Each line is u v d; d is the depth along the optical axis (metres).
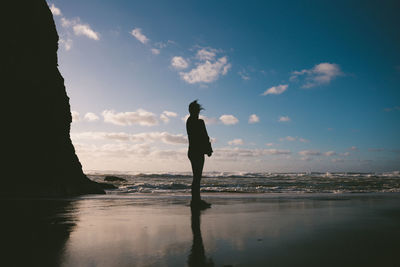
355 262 1.61
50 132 9.11
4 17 8.01
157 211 4.02
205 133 5.11
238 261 1.63
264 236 2.28
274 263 1.60
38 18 9.41
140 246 1.99
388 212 3.79
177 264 1.59
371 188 15.16
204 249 1.89
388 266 1.54
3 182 7.28
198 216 3.47
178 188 15.70
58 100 9.82
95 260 1.67
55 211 4.05
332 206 4.62
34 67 8.93
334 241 2.09
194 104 5.19
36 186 7.74
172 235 2.35
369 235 2.29
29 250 1.89
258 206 4.66
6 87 7.83
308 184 19.77
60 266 1.56
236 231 2.49
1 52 7.80
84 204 5.12
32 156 8.16
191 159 4.99
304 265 1.56
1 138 7.51
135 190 11.91
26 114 8.30
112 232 2.49
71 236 2.33
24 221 3.14
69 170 9.43
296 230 2.52
